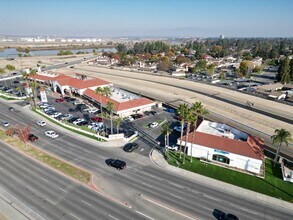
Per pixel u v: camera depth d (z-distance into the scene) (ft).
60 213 125.59
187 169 172.96
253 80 524.52
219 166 178.70
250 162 171.12
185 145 182.50
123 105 279.08
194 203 137.08
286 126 257.75
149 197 140.67
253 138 197.06
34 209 128.06
